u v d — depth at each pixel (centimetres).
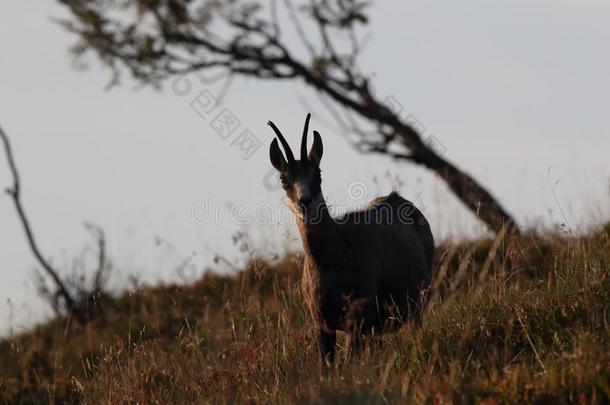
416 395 2538
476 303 3084
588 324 2809
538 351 2752
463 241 4159
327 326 3014
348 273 2972
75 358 4288
